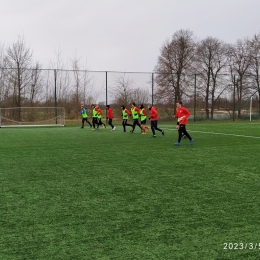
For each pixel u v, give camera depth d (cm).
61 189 563
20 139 1401
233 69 4191
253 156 920
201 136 1512
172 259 309
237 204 479
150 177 654
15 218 420
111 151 1025
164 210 451
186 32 4050
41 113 2528
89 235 365
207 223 402
